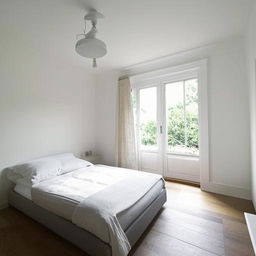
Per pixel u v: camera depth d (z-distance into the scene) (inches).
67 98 121.9
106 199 56.6
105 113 145.7
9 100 88.4
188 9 68.6
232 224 69.4
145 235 63.4
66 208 56.8
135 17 72.7
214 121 100.1
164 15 72.0
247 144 91.0
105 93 145.5
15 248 57.8
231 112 94.8
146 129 133.3
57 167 88.3
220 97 97.9
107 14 70.4
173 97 121.7
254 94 70.8
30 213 72.7
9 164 88.4
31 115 98.6
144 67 127.4
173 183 117.0
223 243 58.8
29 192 75.6
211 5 66.7
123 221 52.4
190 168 115.6
